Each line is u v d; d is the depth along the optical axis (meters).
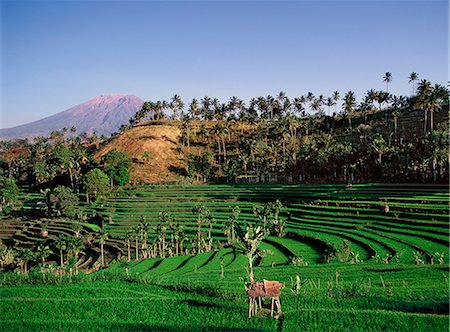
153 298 53.16
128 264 96.38
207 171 190.50
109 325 45.00
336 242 96.06
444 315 41.78
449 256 78.25
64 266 102.69
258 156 189.75
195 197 160.62
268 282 45.19
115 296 54.69
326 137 188.25
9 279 63.25
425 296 48.69
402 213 110.19
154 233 128.25
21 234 138.00
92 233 132.50
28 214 165.12
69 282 62.50
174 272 85.56
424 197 118.56
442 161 137.12
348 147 171.25
